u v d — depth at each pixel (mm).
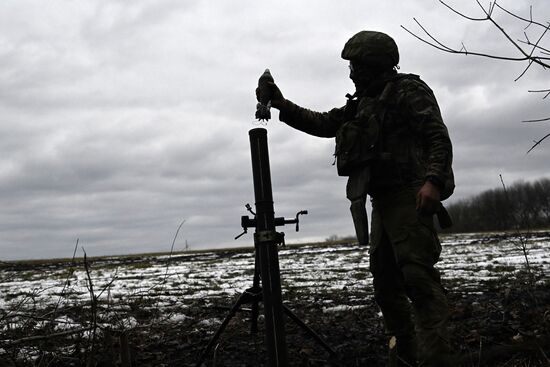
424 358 3318
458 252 19609
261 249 3021
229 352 5172
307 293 9555
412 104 3490
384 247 3723
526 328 5051
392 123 3562
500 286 8422
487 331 5078
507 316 5605
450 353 3340
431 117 3420
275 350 2947
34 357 4594
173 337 5785
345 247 29016
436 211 3365
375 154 3525
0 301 10172
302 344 5262
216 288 11531
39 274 19016
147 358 4941
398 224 3502
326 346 4691
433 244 3463
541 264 12523
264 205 3027
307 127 4098
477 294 7742
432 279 3430
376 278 3846
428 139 3420
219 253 31109
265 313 2996
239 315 7270
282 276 13523
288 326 6113
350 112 3828
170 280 14125
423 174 3555
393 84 3613
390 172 3543
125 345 3928
